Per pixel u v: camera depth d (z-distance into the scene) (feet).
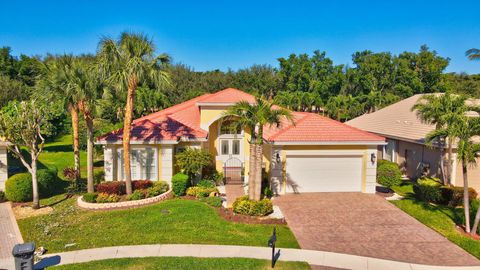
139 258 39.42
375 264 39.50
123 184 61.82
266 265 38.40
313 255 41.34
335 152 65.87
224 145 76.74
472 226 50.49
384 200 62.85
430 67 240.12
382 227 50.47
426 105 63.41
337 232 48.42
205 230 47.50
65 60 60.18
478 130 45.83
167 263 38.17
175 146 69.10
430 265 39.45
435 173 71.97
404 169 84.79
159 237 45.16
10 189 59.72
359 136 65.77
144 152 66.23
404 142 84.53
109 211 54.95
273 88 276.21
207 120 73.05
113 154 66.13
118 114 148.97
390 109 104.37
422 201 62.64
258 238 45.57
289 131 65.57
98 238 44.91
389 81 245.86
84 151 111.86
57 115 119.55
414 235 47.85
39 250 40.78
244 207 53.16
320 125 68.28
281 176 65.05
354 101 199.52
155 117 77.66
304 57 276.00
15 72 232.12
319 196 64.49
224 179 74.23
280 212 55.52
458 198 59.00
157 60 56.54
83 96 57.77
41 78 63.26
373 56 258.57
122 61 55.67
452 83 234.58
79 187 66.54
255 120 54.03
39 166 88.53
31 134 55.47
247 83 270.46
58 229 48.11
